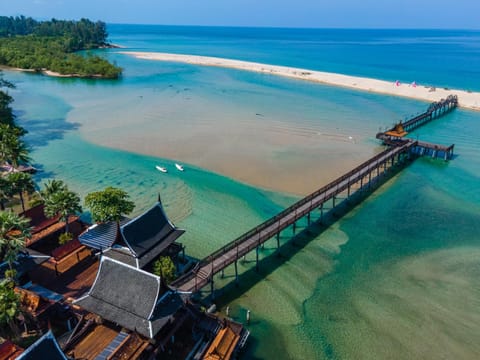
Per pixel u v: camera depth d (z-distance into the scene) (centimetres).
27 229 3291
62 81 14000
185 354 2948
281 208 5362
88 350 2728
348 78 15175
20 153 5284
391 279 4075
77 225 4569
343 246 4631
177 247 4012
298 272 4150
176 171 6384
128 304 2838
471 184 6328
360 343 3272
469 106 11219
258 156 7119
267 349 3164
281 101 11394
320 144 7850
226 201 5491
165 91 12388
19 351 2625
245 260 4341
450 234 4912
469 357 3158
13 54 16725
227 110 10181
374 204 5647
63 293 3494
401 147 7025
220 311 3553
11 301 2659
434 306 3706
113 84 13550
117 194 4222
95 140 7756
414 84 13475
